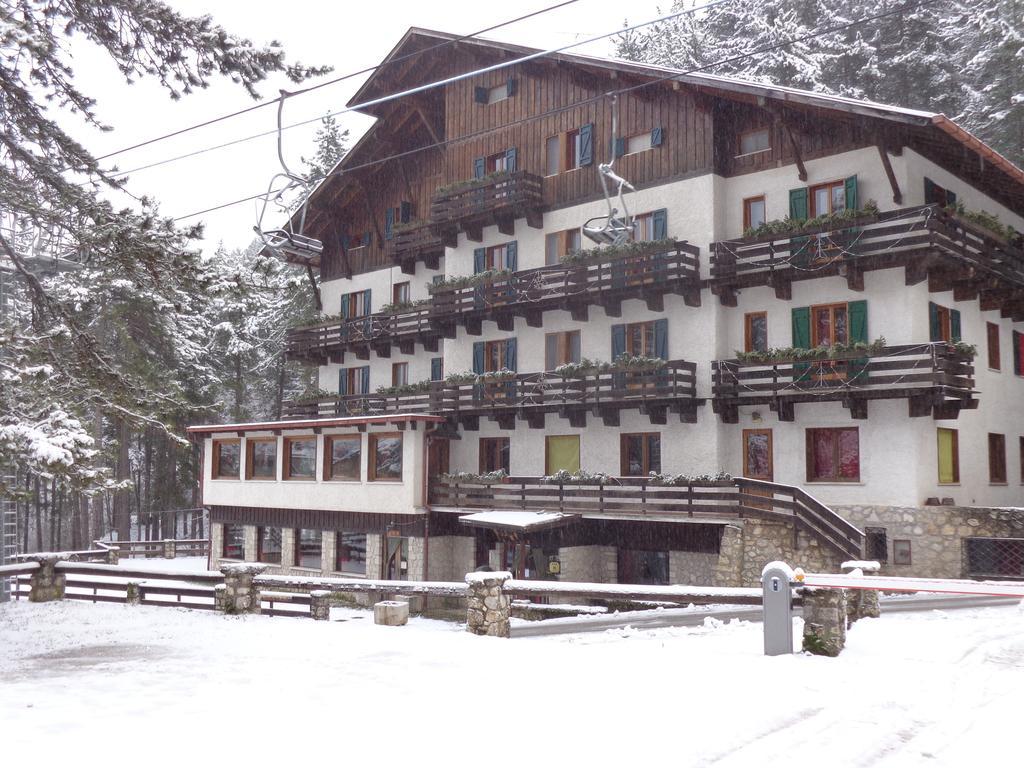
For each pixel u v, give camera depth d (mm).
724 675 10203
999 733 7906
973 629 13992
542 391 29703
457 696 9289
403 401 34344
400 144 37312
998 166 25422
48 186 15617
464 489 30016
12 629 16641
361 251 39188
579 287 28766
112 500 63719
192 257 14695
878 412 24375
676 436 27547
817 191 25844
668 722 8023
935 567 22984
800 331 25828
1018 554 21906
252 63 14859
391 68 35125
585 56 29297
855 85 44031
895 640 12641
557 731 7770
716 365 26469
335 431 33500
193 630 15883
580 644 13672
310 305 49250
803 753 7195
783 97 24609
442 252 35594
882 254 23516
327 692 9617
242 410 57812
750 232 25828
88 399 16016
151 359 44719
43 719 8391
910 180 24500
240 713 8602
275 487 35219
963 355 23625
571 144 31125
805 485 25422
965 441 26391
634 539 27828
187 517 64250
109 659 12930
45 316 16297
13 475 17750
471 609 14555
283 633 14984
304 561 34438
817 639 11562
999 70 37875
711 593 13539
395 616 15750
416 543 30625
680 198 27922
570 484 27766
